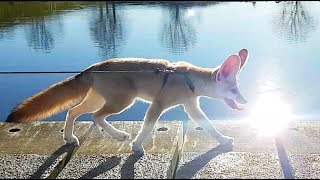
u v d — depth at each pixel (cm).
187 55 185
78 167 75
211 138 87
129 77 79
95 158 78
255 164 74
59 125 95
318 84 138
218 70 80
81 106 84
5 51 192
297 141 84
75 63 175
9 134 91
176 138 87
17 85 142
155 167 74
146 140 86
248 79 147
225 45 203
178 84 79
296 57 174
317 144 83
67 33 235
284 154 78
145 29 248
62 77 150
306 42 203
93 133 90
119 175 71
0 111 119
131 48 202
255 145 83
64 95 81
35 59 178
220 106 121
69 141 85
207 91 81
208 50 193
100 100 83
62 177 71
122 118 113
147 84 79
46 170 74
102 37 226
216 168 73
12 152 82
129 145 83
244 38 217
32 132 92
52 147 84
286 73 152
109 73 79
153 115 80
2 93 132
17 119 80
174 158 79
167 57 183
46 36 228
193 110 83
